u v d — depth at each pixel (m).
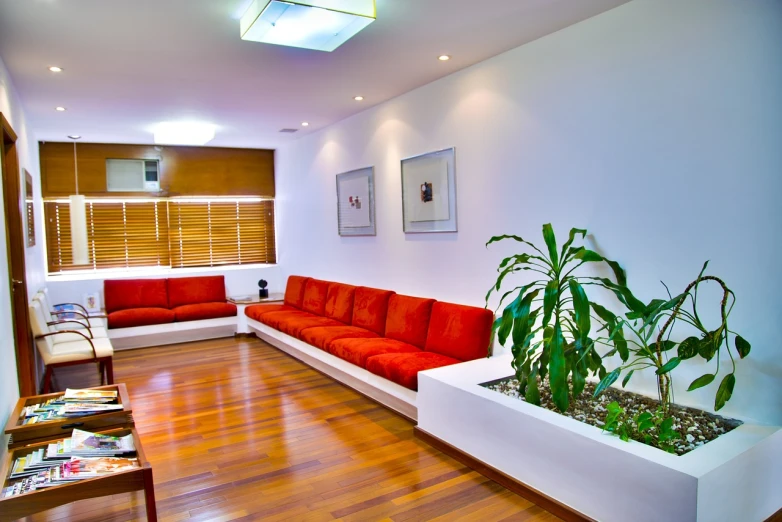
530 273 3.70
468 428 3.10
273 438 3.58
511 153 3.79
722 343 2.67
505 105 3.81
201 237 7.60
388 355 4.01
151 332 6.54
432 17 3.09
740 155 2.56
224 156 7.61
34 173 5.76
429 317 4.32
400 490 2.82
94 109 5.05
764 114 2.47
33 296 4.79
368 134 5.43
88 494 2.11
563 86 3.39
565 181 3.42
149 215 7.30
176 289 7.08
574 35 3.31
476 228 4.12
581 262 3.12
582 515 2.43
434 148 4.50
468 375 3.40
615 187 3.13
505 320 3.04
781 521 2.36
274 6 2.64
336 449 3.37
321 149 6.41
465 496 2.75
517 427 2.75
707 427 2.55
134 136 6.48
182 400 4.45
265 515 2.61
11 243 3.93
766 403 2.53
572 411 2.89
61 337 4.93
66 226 6.86
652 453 2.21
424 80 4.43
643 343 2.71
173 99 4.77
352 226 5.79
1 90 3.45
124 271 7.20
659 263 2.93
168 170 7.27
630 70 3.01
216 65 3.85
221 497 2.80
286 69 3.99
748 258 2.55
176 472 3.10
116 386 3.22
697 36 2.71
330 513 2.61
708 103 2.68
